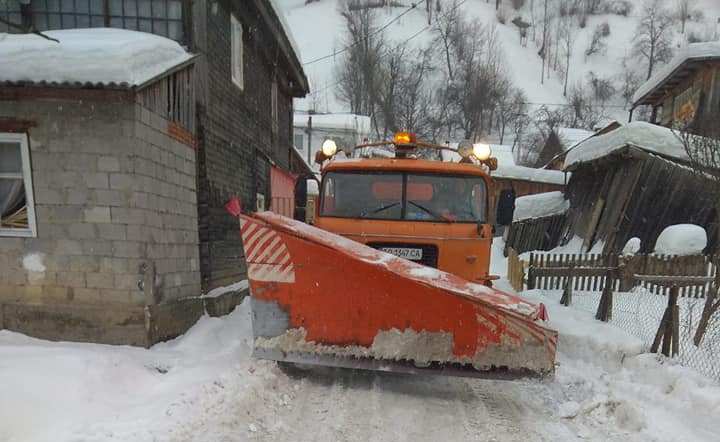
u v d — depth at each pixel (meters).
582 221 16.41
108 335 5.81
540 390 4.93
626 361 5.53
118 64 5.44
